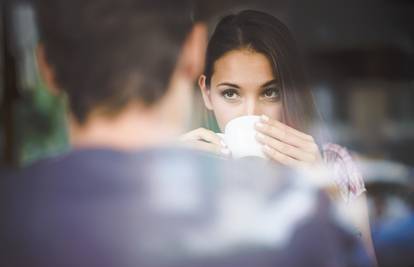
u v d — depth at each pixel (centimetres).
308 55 172
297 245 93
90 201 93
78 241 92
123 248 92
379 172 184
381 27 199
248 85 148
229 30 150
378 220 176
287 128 142
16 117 157
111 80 97
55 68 100
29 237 93
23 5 163
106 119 97
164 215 93
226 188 94
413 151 199
